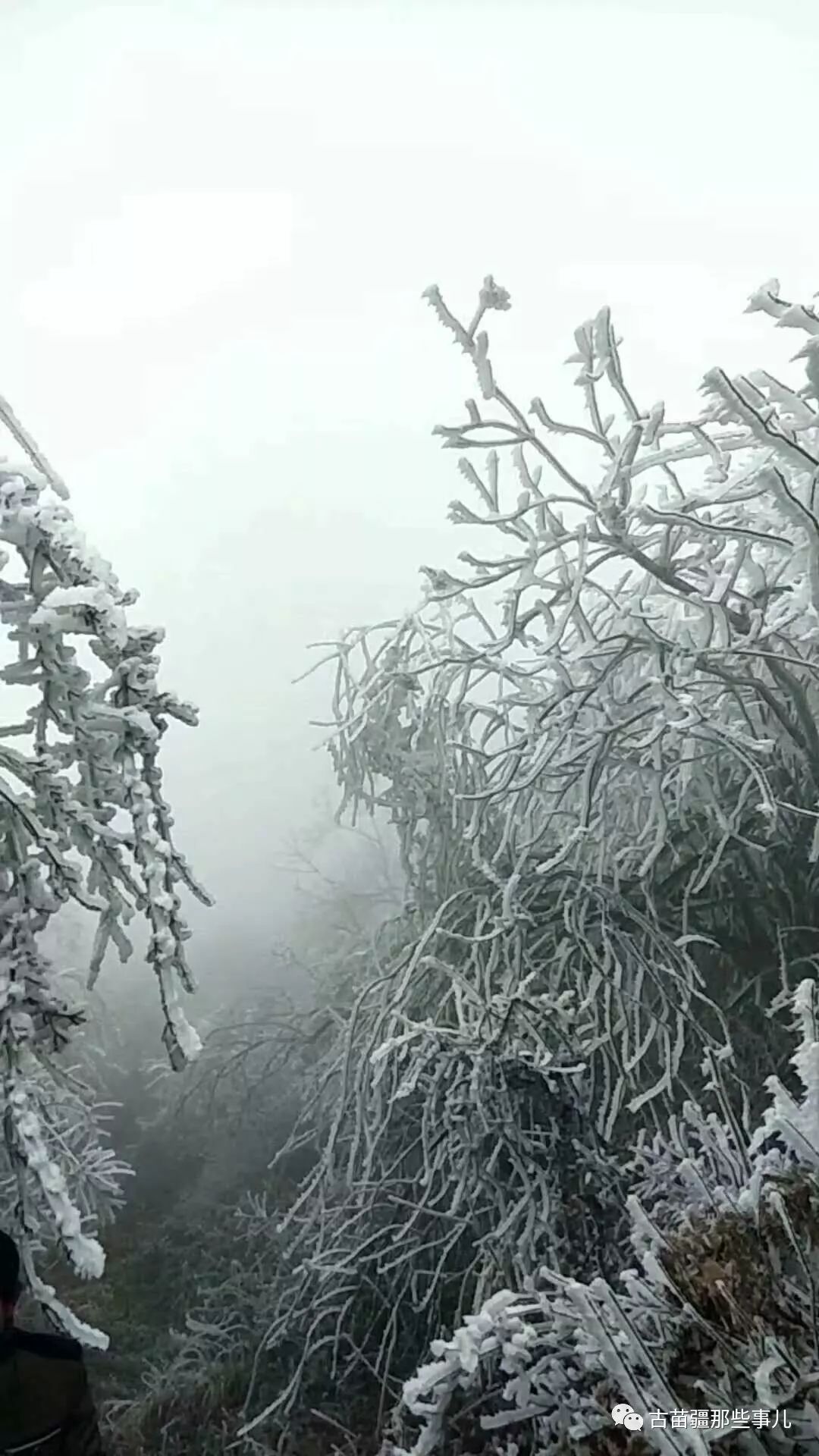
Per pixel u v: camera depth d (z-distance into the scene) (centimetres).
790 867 586
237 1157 855
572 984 568
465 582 575
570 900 550
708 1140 354
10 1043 275
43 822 290
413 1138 611
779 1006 478
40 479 286
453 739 656
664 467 571
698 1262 284
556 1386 283
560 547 565
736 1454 246
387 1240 581
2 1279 277
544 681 638
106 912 303
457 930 608
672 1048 555
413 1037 498
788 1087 546
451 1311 564
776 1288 267
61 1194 261
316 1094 696
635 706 572
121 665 276
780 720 557
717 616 516
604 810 591
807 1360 250
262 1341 584
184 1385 599
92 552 280
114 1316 696
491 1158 486
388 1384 556
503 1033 482
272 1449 538
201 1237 765
